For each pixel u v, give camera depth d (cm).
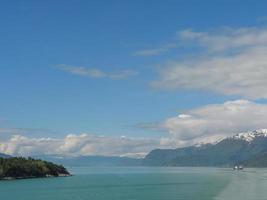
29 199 19688
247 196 19038
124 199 19262
